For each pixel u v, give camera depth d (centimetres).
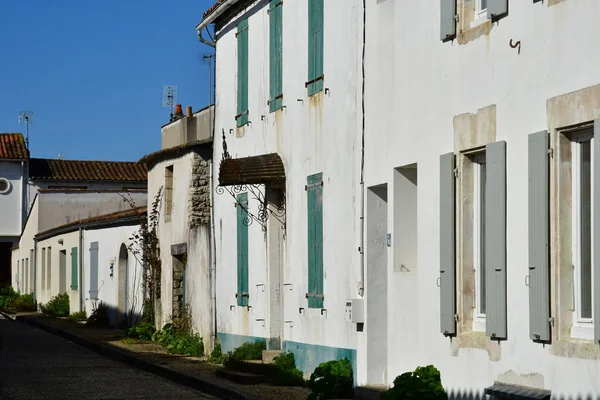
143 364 2067
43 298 4594
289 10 1792
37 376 1872
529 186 1041
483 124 1146
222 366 1873
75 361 2197
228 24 2123
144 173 6062
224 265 2120
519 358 1065
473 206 1198
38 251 4778
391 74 1385
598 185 932
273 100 1858
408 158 1330
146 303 2725
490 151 1120
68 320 3644
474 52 1170
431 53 1270
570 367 976
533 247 1032
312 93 1678
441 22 1230
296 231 1756
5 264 6191
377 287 1466
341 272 1558
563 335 1000
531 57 1058
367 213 1466
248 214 1970
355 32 1516
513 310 1079
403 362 1362
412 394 1207
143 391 1658
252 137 1978
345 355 1532
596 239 933
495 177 1112
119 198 4872
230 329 2077
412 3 1323
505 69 1106
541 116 1039
